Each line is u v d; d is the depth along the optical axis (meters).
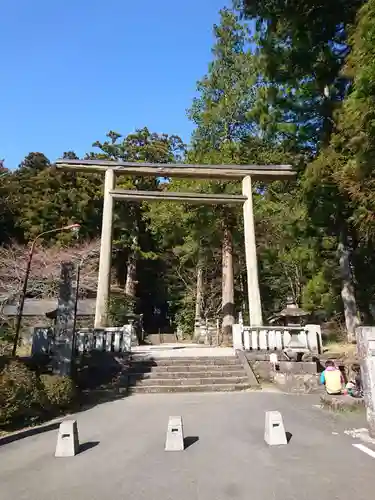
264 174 15.84
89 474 4.47
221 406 8.32
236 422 6.86
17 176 30.58
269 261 22.06
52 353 11.14
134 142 31.06
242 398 9.24
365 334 5.88
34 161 35.03
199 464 4.71
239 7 13.11
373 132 7.11
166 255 31.11
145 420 7.22
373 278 17.59
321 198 13.29
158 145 30.41
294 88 13.99
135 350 14.49
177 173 15.86
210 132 20.53
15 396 6.77
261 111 14.64
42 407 7.45
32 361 10.75
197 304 25.78
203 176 16.09
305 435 5.92
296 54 12.76
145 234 32.03
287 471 4.38
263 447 5.35
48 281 24.16
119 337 12.26
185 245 23.48
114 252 32.38
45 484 4.19
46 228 28.03
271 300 26.88
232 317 19.48
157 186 31.16
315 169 11.15
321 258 17.25
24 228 28.08
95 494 3.88
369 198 8.41
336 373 8.66
